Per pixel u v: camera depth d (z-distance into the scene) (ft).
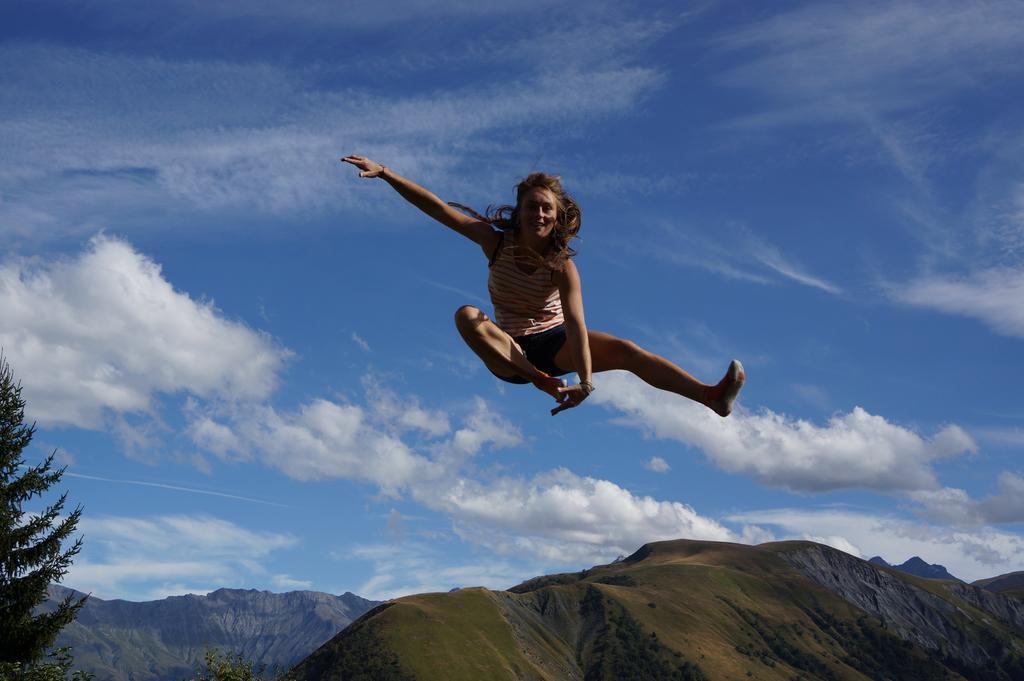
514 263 15.92
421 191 16.57
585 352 15.17
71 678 74.74
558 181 15.75
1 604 79.87
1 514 80.12
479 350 15.29
